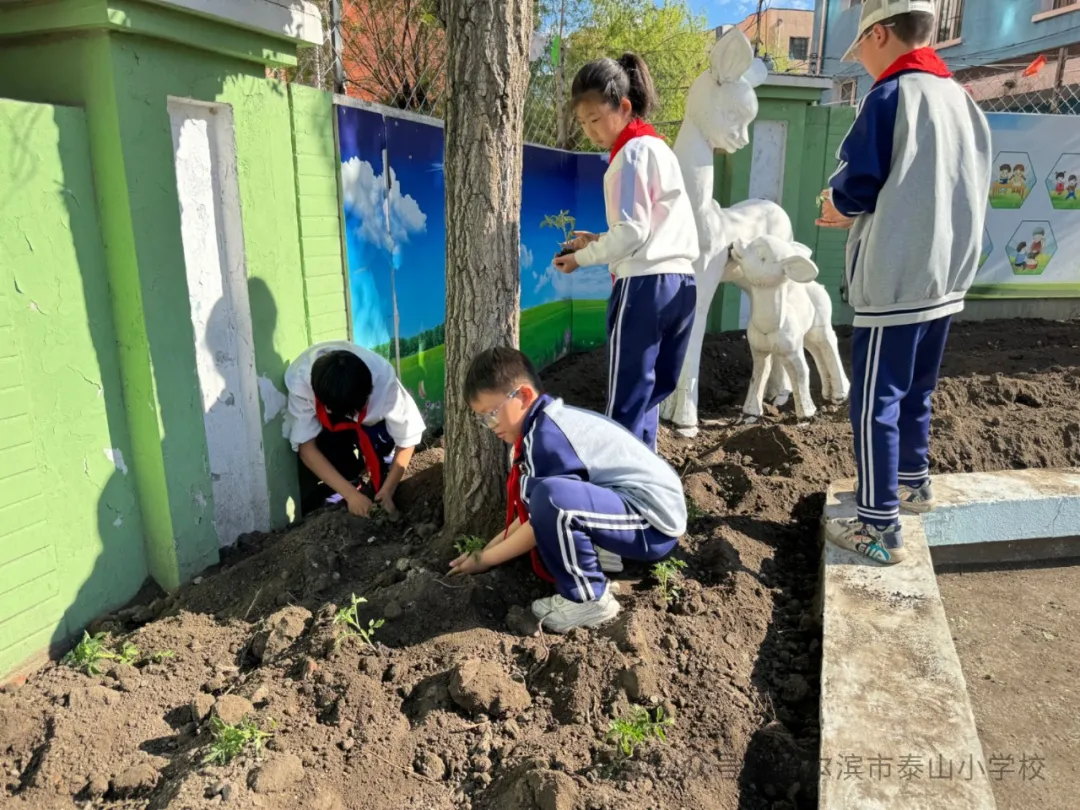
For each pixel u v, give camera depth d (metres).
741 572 2.94
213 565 3.11
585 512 2.41
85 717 2.17
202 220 2.99
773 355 4.73
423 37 4.89
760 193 6.88
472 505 3.01
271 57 3.15
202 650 2.55
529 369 2.60
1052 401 5.07
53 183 2.47
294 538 3.17
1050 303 7.86
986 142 2.88
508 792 1.92
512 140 2.79
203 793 1.86
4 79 2.65
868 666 2.33
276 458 3.44
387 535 3.31
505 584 2.73
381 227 4.15
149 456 2.83
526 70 2.82
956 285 2.88
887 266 2.72
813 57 10.92
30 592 2.49
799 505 3.66
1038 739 2.54
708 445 4.54
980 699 2.74
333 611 2.59
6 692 2.28
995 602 3.38
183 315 2.86
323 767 2.00
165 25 2.58
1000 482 3.73
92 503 2.71
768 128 6.73
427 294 4.74
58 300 2.52
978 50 14.33
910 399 3.23
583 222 6.82
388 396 3.53
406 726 2.15
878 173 2.71
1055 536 3.66
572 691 2.23
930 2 2.73
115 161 2.56
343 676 2.29
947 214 2.71
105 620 2.76
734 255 4.48
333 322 3.76
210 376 3.07
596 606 2.52
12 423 2.39
